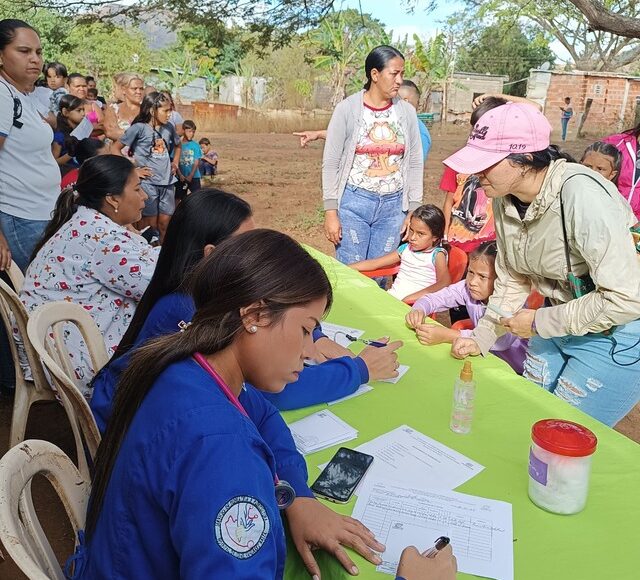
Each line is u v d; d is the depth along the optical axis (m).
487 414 1.75
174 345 1.04
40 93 5.29
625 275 1.76
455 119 21.84
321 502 1.34
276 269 0.98
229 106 20.28
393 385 1.91
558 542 1.24
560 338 2.10
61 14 9.05
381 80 3.65
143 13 8.53
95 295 2.44
